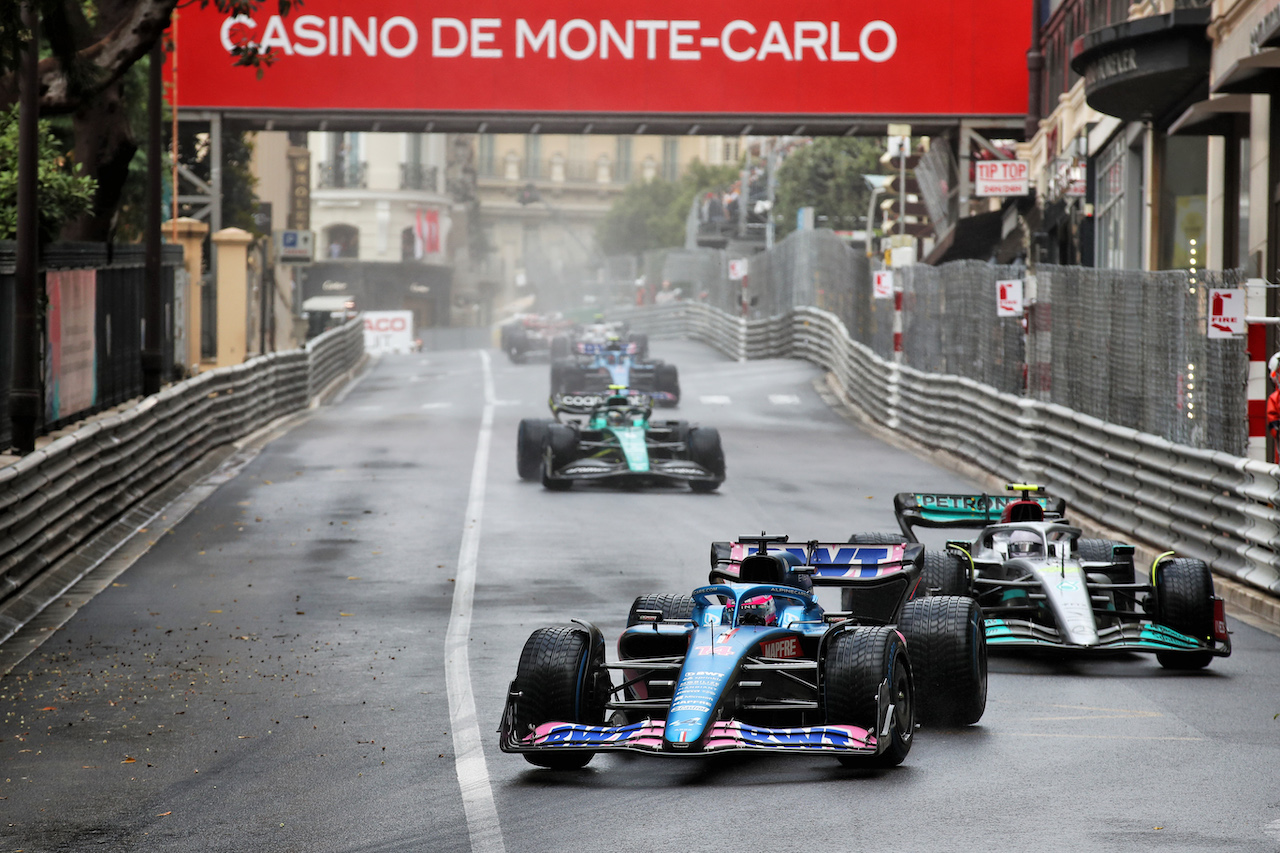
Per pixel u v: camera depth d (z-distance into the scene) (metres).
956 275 103.56
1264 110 83.38
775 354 185.75
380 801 30.33
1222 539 56.75
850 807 28.75
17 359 63.31
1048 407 80.31
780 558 35.91
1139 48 87.44
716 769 32.12
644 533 69.19
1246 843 26.19
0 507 52.09
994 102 143.12
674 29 140.88
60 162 91.31
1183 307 63.31
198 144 160.38
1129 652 46.22
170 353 107.69
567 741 30.58
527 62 140.62
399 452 101.06
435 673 42.88
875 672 30.89
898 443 111.12
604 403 89.12
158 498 78.94
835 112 142.12
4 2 57.62
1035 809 28.58
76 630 49.84
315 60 139.50
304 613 52.19
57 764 33.81
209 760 34.03
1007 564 45.84
